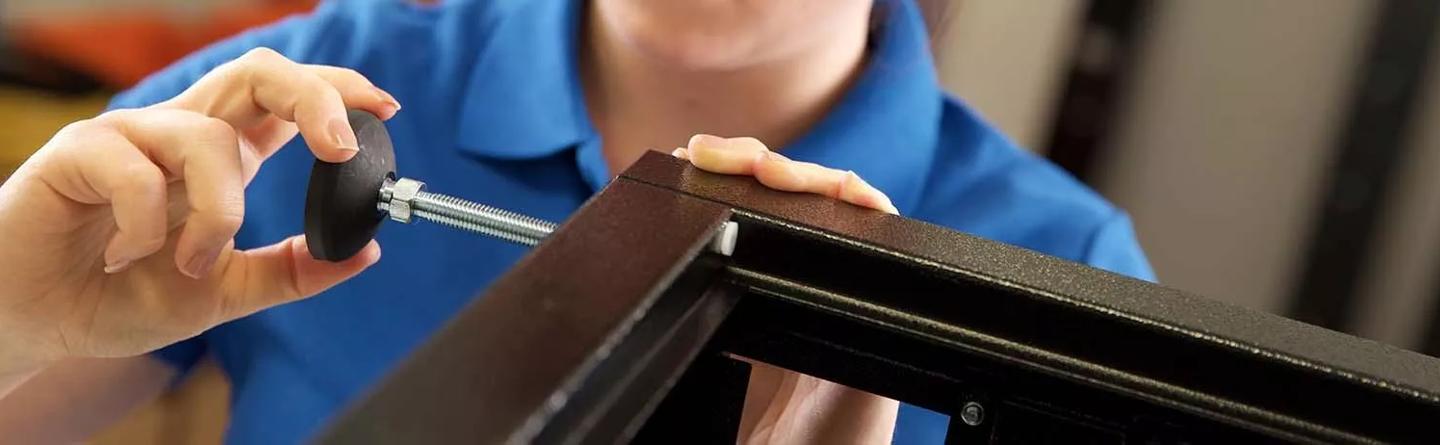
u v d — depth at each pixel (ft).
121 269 2.48
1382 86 5.74
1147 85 6.00
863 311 2.17
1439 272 5.85
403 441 1.64
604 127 3.57
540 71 3.51
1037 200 3.65
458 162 3.54
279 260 2.59
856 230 2.19
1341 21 5.72
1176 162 6.07
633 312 1.85
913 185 3.58
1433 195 5.82
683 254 1.99
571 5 3.54
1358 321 6.04
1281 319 2.17
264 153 2.55
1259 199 6.02
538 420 1.68
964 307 2.15
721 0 3.08
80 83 5.32
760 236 2.17
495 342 1.76
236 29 5.49
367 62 3.67
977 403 2.15
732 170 2.29
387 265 3.45
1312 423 2.08
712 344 2.18
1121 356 2.12
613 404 1.82
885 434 2.48
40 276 2.49
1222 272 6.15
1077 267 2.21
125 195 2.32
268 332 3.49
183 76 3.69
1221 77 5.91
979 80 6.05
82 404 3.43
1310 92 5.83
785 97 3.43
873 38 3.62
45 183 2.41
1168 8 5.89
